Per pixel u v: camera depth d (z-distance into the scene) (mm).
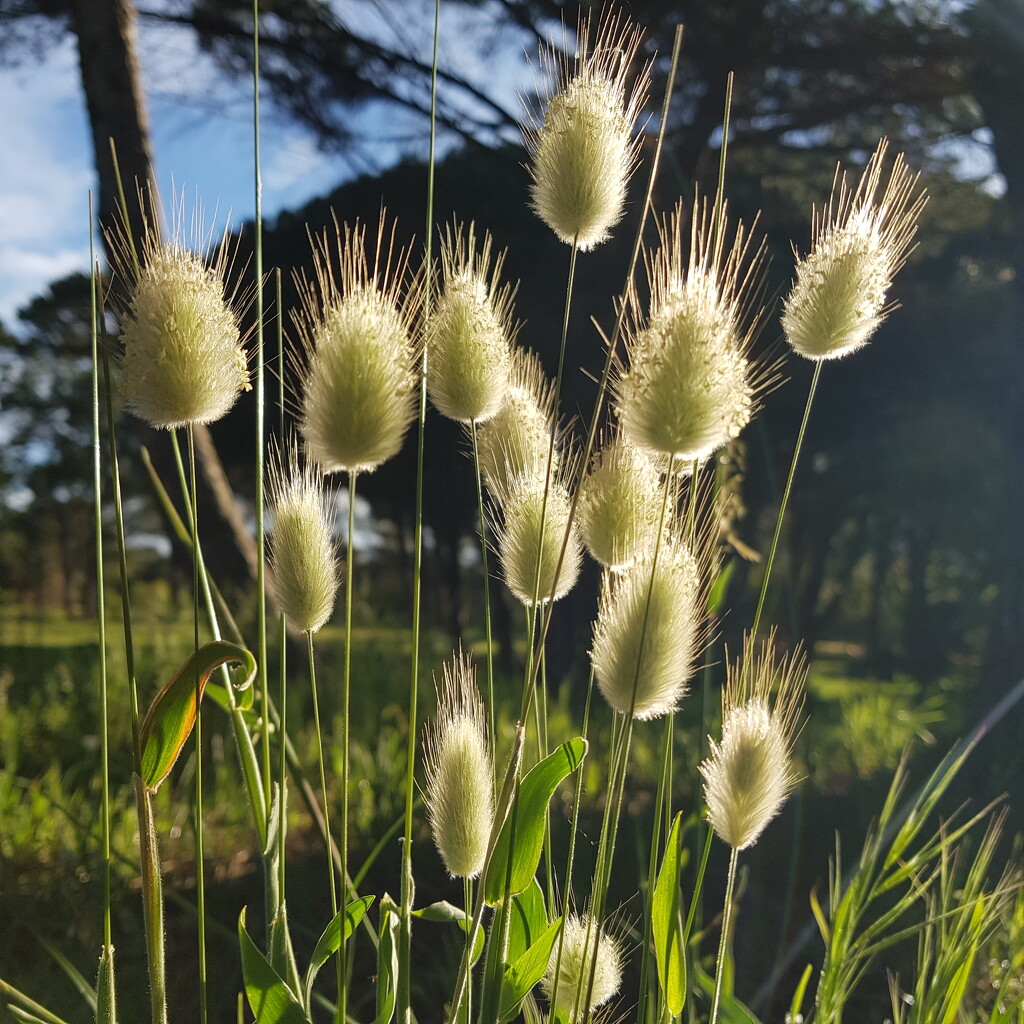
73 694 830
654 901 188
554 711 827
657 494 185
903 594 3568
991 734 777
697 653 197
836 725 1240
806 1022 264
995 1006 260
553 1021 184
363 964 442
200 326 167
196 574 169
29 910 454
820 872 567
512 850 170
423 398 175
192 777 621
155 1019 165
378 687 838
